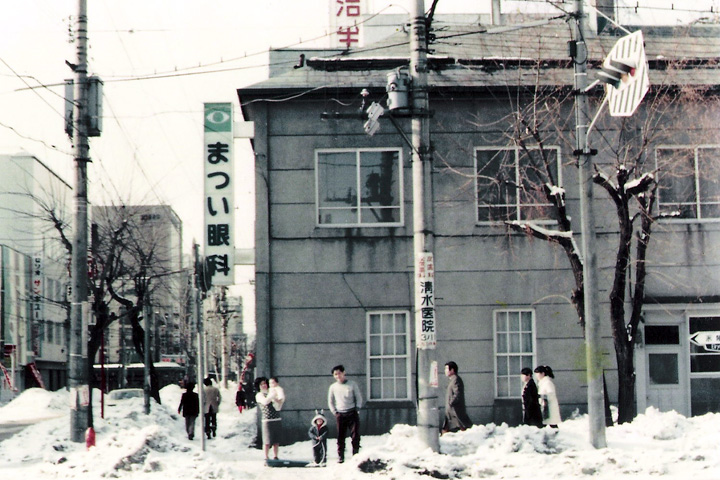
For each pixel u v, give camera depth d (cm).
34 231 6291
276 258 2234
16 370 6009
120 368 6394
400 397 2219
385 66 2306
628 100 1445
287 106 2270
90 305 2044
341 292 2230
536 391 1781
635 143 2248
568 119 2225
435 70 2262
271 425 1830
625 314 2239
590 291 1622
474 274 2242
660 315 2292
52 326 7100
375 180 2264
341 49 2456
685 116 2269
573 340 2230
